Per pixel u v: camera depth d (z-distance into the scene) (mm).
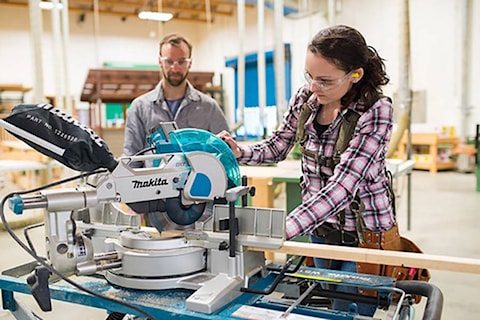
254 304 980
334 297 1072
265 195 2891
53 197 896
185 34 10523
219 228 1021
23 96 8219
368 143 1173
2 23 8820
